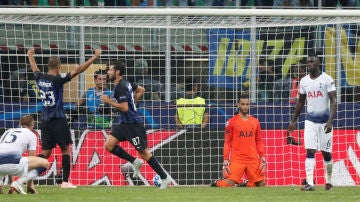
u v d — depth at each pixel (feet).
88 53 172.24
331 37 171.12
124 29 174.60
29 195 120.37
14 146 120.88
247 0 191.62
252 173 150.10
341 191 130.72
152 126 165.07
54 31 176.55
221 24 163.02
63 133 138.10
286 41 172.24
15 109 165.68
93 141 160.66
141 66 175.11
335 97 129.80
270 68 171.83
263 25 158.20
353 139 164.04
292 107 164.66
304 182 153.07
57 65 136.87
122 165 159.84
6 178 147.54
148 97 175.01
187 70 175.11
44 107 138.00
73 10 148.25
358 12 147.13
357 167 163.02
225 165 149.48
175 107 165.17
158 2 190.90
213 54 174.50
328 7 191.31
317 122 131.64
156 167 139.85
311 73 131.03
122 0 190.60
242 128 149.59
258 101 171.94
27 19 159.74
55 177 157.79
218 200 110.32
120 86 136.98
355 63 171.12
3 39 174.29
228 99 174.09
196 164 163.12
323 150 134.00
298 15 147.95
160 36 176.24
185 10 146.61
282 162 163.22
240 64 173.27
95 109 161.99
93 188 142.41
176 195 120.67
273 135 163.84
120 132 138.82
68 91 165.89
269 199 112.37
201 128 163.73
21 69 172.45
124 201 108.78
